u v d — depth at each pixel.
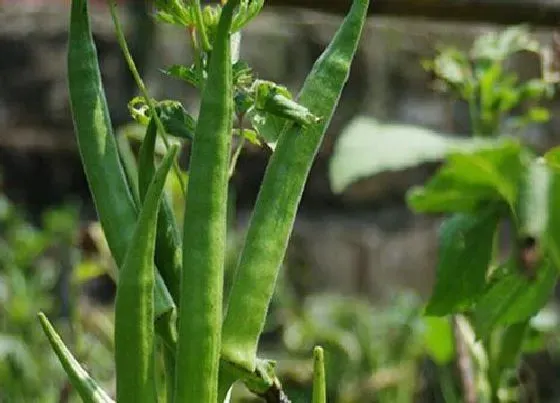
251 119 1.03
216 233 0.98
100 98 1.02
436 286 1.32
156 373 0.99
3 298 2.54
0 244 2.69
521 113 2.66
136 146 1.48
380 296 3.57
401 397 2.28
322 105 1.02
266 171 1.01
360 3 1.03
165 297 1.00
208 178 0.98
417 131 1.19
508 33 1.47
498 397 1.44
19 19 3.74
